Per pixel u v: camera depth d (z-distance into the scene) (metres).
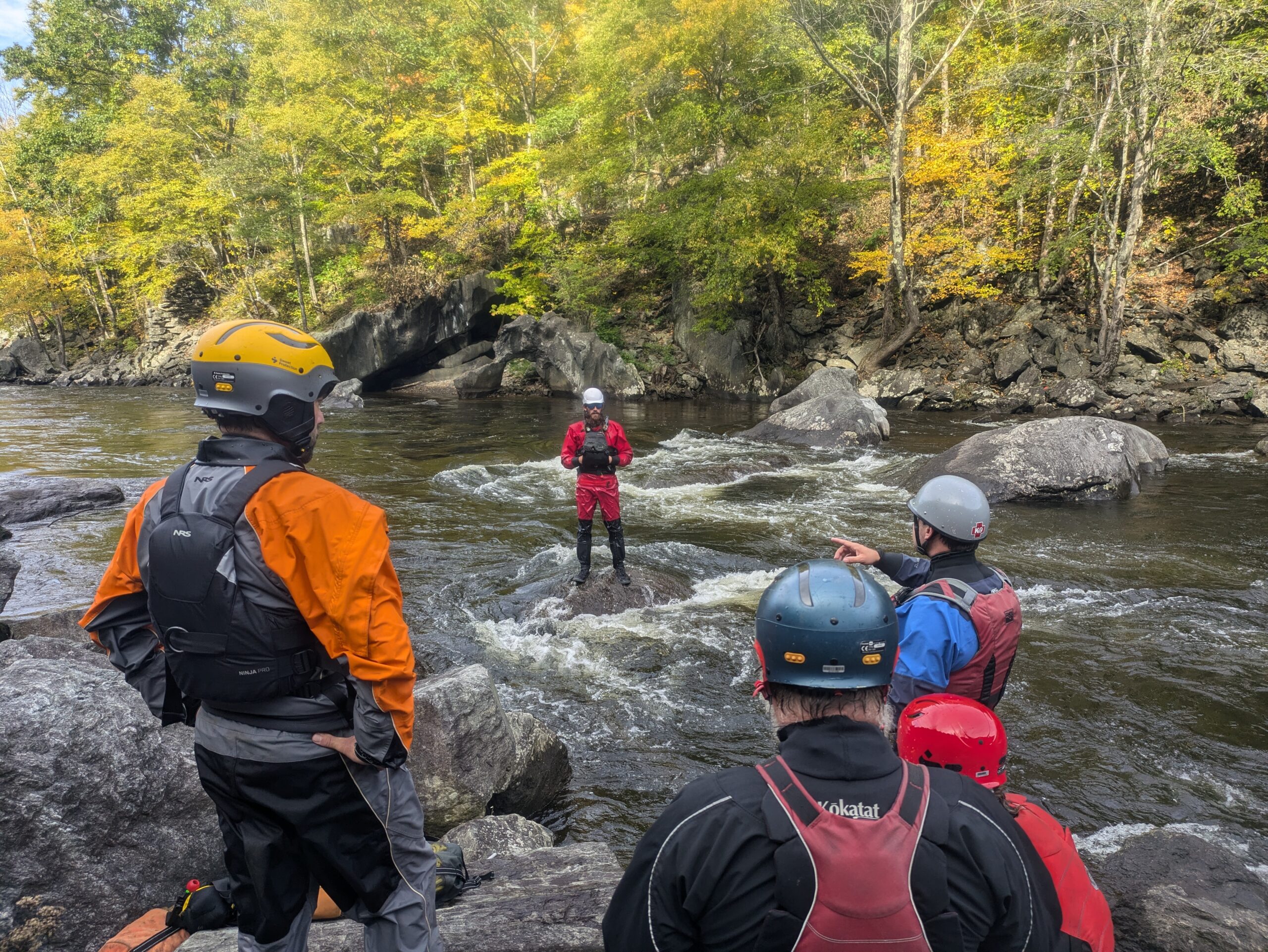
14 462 14.93
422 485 12.30
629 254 30.03
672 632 6.32
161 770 2.91
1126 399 20.09
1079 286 24.05
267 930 1.72
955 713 1.64
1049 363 22.36
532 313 31.11
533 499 11.37
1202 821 3.79
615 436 7.02
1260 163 24.14
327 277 37.09
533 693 5.31
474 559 8.41
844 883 1.02
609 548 8.62
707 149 28.44
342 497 1.60
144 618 1.76
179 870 2.87
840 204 27.05
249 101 37.91
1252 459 13.31
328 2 34.53
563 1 33.94
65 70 47.66
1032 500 10.60
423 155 33.88
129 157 38.19
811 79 26.80
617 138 29.58
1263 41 20.22
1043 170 22.69
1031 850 1.19
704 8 24.67
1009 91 23.75
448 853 2.57
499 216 34.91
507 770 3.88
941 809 1.10
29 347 42.47
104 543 9.20
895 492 11.60
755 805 1.10
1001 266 24.55
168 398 29.09
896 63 26.38
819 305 26.23
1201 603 6.74
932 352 24.61
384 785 1.75
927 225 26.80
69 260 42.53
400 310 30.39
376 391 31.25
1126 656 5.67
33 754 2.75
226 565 1.55
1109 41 20.89
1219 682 5.25
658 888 1.11
